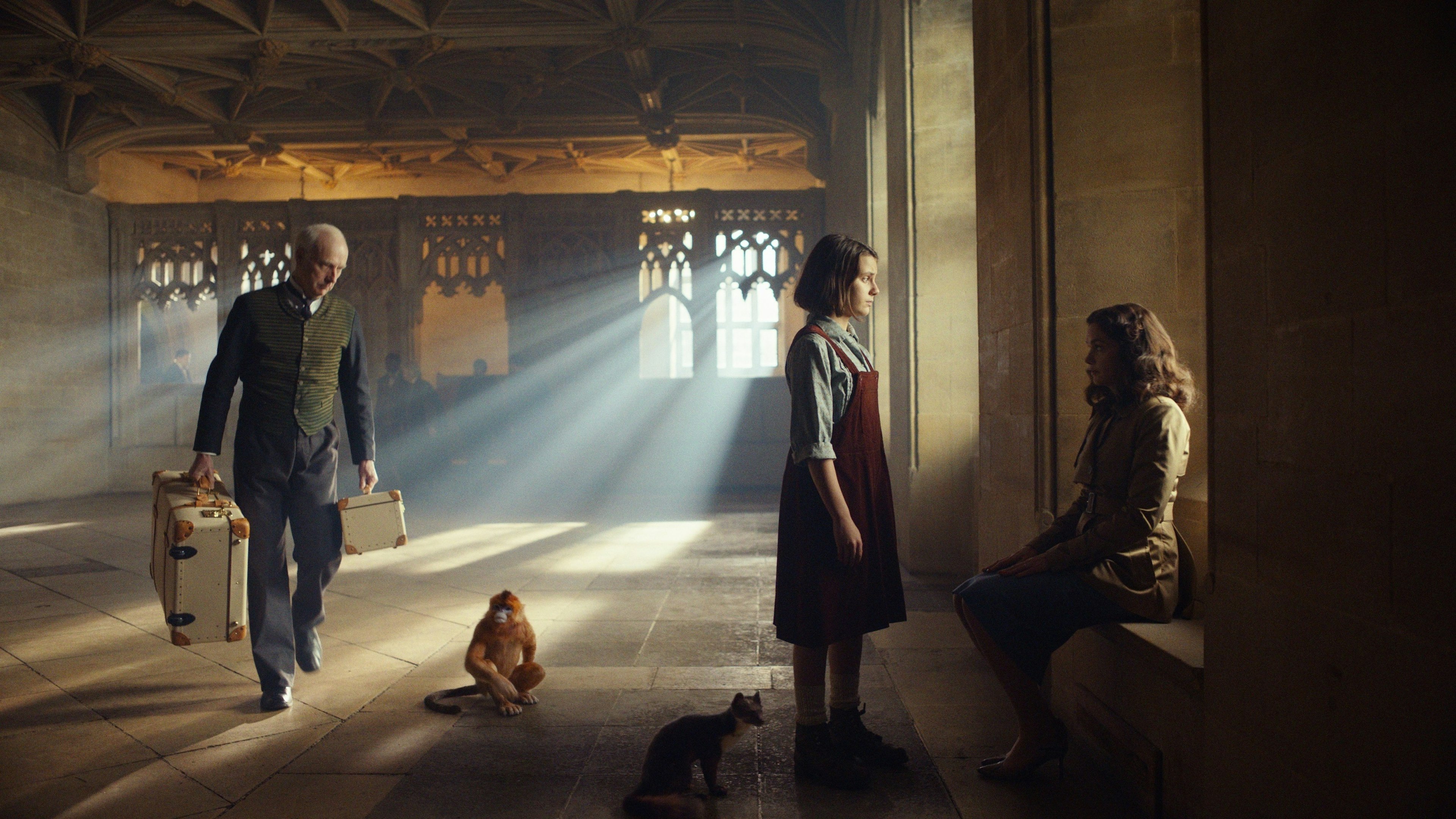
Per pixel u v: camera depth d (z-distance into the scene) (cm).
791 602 253
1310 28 150
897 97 629
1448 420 118
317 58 1105
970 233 586
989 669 362
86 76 1162
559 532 834
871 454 257
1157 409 234
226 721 305
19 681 356
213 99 1259
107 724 303
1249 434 174
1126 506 230
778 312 1712
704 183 1769
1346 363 141
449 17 1002
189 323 1666
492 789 245
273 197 1748
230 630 291
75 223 1326
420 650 401
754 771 257
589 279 1355
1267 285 166
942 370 588
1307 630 153
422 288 1362
